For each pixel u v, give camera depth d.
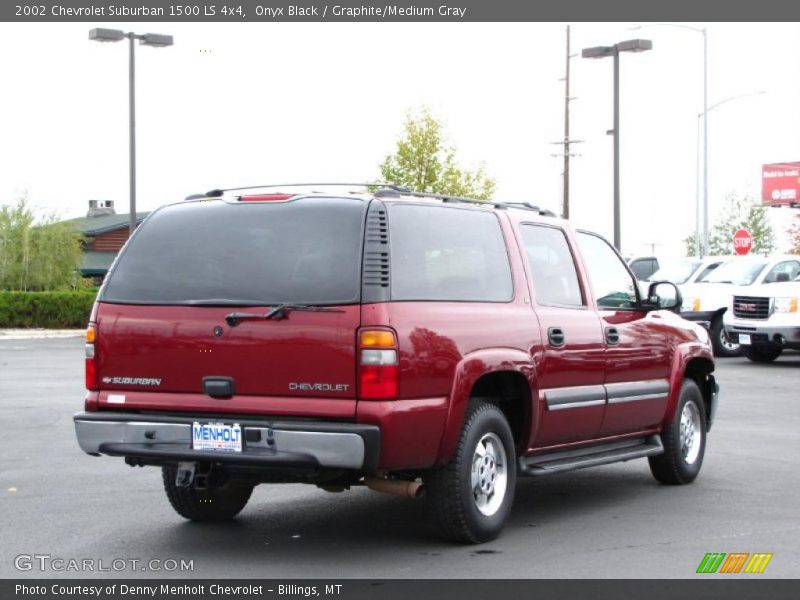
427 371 6.79
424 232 7.14
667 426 9.50
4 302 37.78
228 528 7.93
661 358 9.34
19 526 7.97
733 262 24.75
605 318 8.72
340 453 6.46
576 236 8.77
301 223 6.92
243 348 6.79
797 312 21.73
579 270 8.62
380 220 6.81
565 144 45.19
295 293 6.74
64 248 48.56
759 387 17.98
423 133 42.69
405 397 6.66
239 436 6.69
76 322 39.09
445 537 7.34
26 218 48.06
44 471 10.31
